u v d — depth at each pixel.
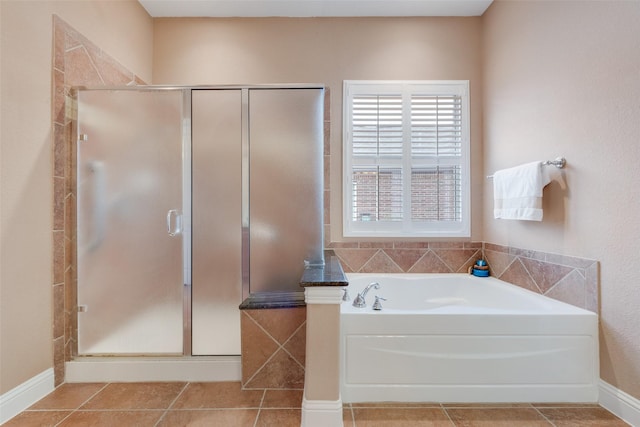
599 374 1.56
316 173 1.92
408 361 1.59
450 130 2.62
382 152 2.61
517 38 2.15
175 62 2.63
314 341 1.42
